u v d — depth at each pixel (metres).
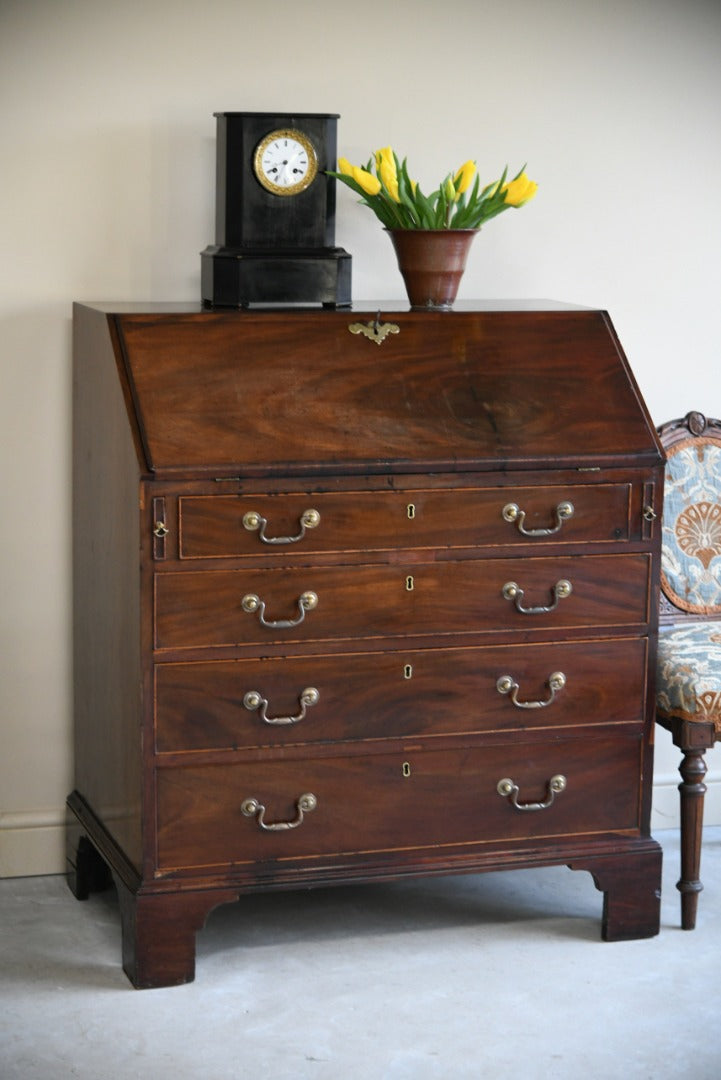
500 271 3.42
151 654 2.66
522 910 3.13
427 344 2.87
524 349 2.92
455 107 3.33
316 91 3.24
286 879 2.79
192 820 2.73
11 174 3.10
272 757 2.76
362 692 2.79
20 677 3.25
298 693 2.75
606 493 2.85
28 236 3.13
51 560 3.24
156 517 2.61
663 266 3.52
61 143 3.11
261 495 2.66
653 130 3.46
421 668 2.81
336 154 3.12
